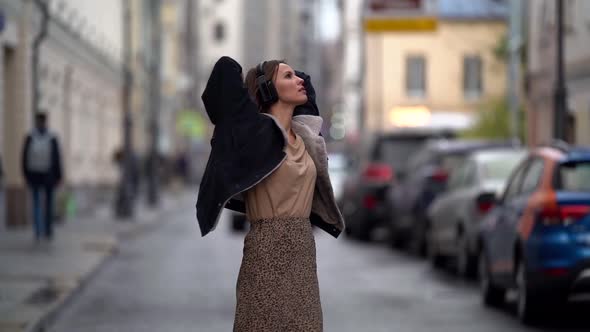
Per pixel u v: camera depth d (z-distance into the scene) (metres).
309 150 5.65
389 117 68.88
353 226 29.70
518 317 13.80
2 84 27.48
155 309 14.70
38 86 31.23
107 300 15.68
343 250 25.81
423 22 35.62
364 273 19.89
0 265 19.14
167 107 85.12
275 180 5.48
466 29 68.31
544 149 13.92
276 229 5.48
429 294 16.53
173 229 34.34
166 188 76.56
